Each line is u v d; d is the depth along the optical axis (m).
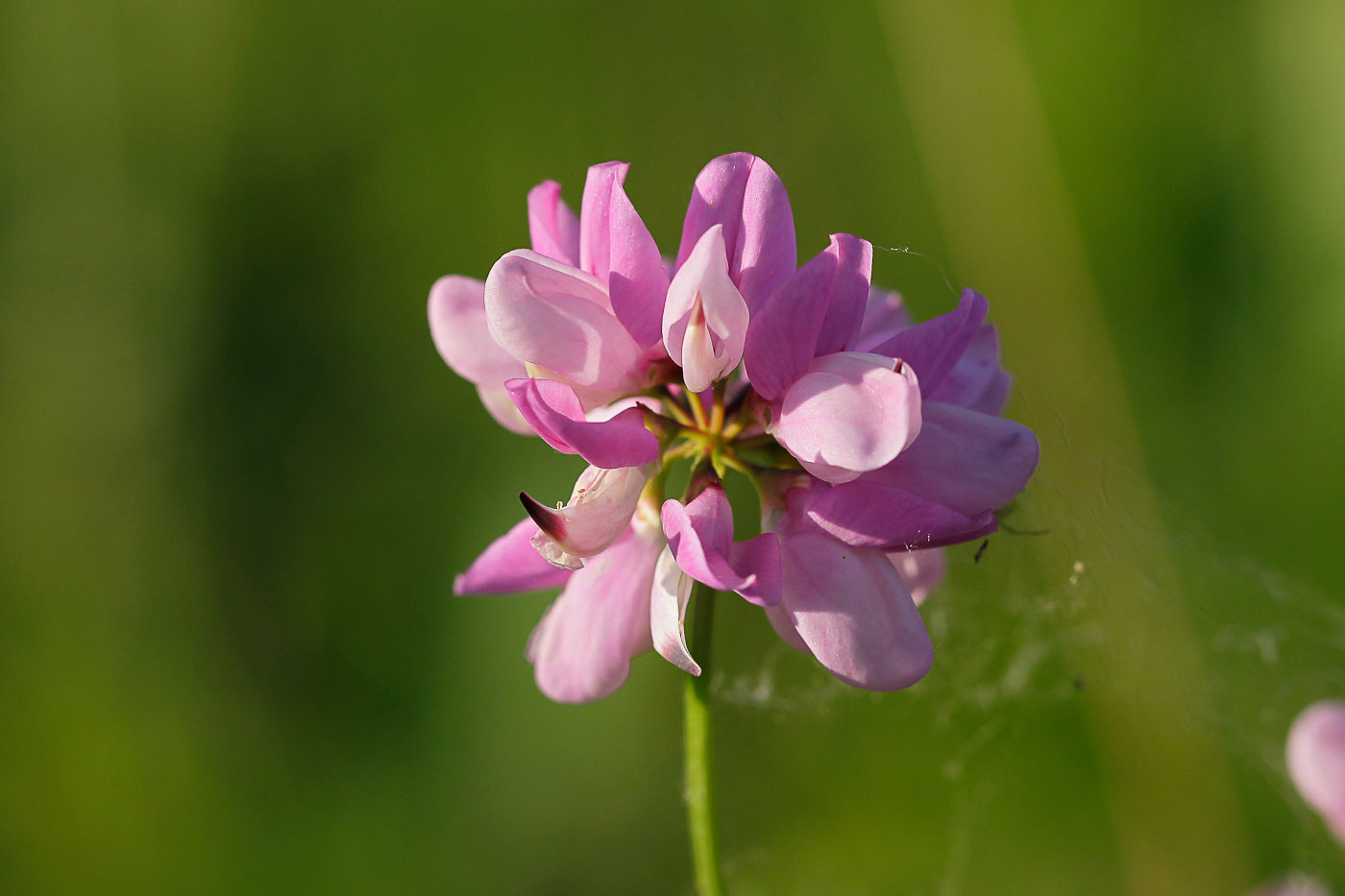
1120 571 0.37
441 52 0.51
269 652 0.45
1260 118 0.46
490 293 0.29
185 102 0.52
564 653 0.30
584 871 0.40
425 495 0.46
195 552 0.47
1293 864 0.38
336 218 0.51
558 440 0.29
